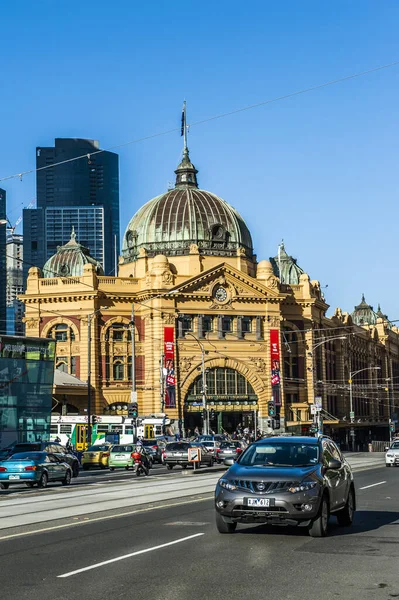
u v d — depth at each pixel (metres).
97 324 114.62
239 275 118.44
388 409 171.50
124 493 38.56
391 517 27.80
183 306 115.75
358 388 152.38
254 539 22.22
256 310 119.62
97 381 113.38
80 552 20.33
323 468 23.16
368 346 162.00
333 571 17.67
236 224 125.69
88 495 37.53
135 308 116.81
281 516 21.83
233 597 15.21
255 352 119.06
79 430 95.00
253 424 118.38
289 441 24.11
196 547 20.86
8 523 26.44
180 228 122.50
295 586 16.17
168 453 67.81
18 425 83.44
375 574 17.38
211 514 28.81
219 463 77.50
